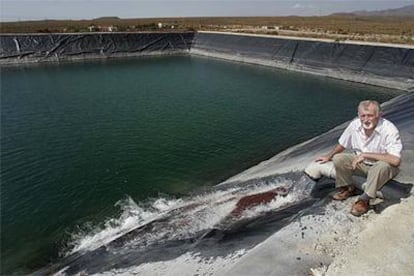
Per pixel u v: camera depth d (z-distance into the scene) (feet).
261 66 183.83
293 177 42.04
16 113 97.25
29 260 39.50
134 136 78.07
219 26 306.76
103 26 291.99
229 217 35.19
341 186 23.77
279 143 73.05
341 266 19.66
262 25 324.80
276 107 102.68
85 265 35.06
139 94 119.96
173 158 65.92
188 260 27.35
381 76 130.00
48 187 55.62
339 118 91.91
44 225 46.11
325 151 48.47
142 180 57.47
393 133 20.47
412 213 22.70
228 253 25.76
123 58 220.64
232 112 97.14
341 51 147.95
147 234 37.24
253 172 54.80
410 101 68.13
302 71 162.20
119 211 48.70
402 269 18.57
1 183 56.95
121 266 31.40
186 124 86.33
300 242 22.63
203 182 56.29
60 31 243.60
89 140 75.87
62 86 135.44
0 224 46.32
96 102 109.29
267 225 28.27
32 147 72.08
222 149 70.08
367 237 21.54
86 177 58.80
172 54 240.12
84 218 47.42
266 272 20.56
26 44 200.54
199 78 150.20
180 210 42.93
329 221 24.03
